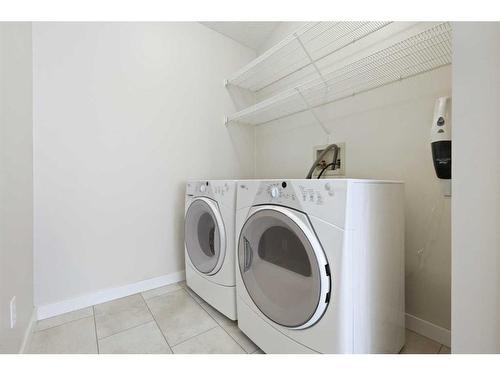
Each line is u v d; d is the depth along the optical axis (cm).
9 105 101
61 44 147
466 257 65
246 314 122
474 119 63
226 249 138
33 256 137
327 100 186
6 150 96
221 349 116
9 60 102
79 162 154
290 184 98
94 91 160
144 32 183
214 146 227
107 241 166
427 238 133
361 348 90
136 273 178
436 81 130
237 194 129
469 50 64
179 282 198
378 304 98
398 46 119
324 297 85
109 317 144
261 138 255
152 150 187
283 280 104
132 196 177
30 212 131
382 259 100
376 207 96
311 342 91
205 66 220
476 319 64
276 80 235
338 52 178
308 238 89
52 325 135
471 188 64
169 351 115
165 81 194
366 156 162
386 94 151
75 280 153
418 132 137
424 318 134
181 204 203
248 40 244
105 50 165
